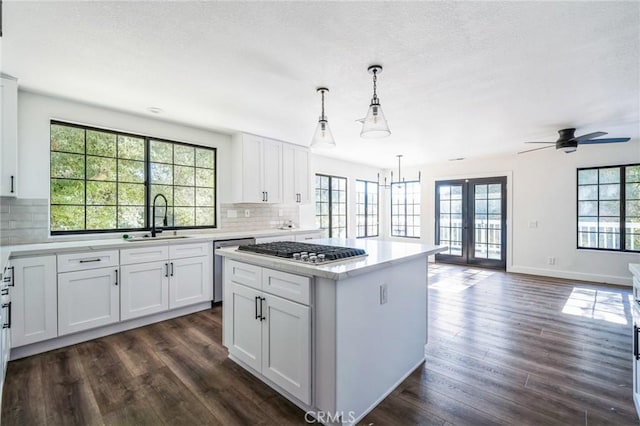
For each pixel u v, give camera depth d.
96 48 2.05
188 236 3.68
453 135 4.28
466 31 1.83
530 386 2.06
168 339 2.80
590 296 4.14
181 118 3.60
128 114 3.44
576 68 2.29
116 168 3.45
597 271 4.95
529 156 5.58
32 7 1.63
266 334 2.02
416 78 2.47
